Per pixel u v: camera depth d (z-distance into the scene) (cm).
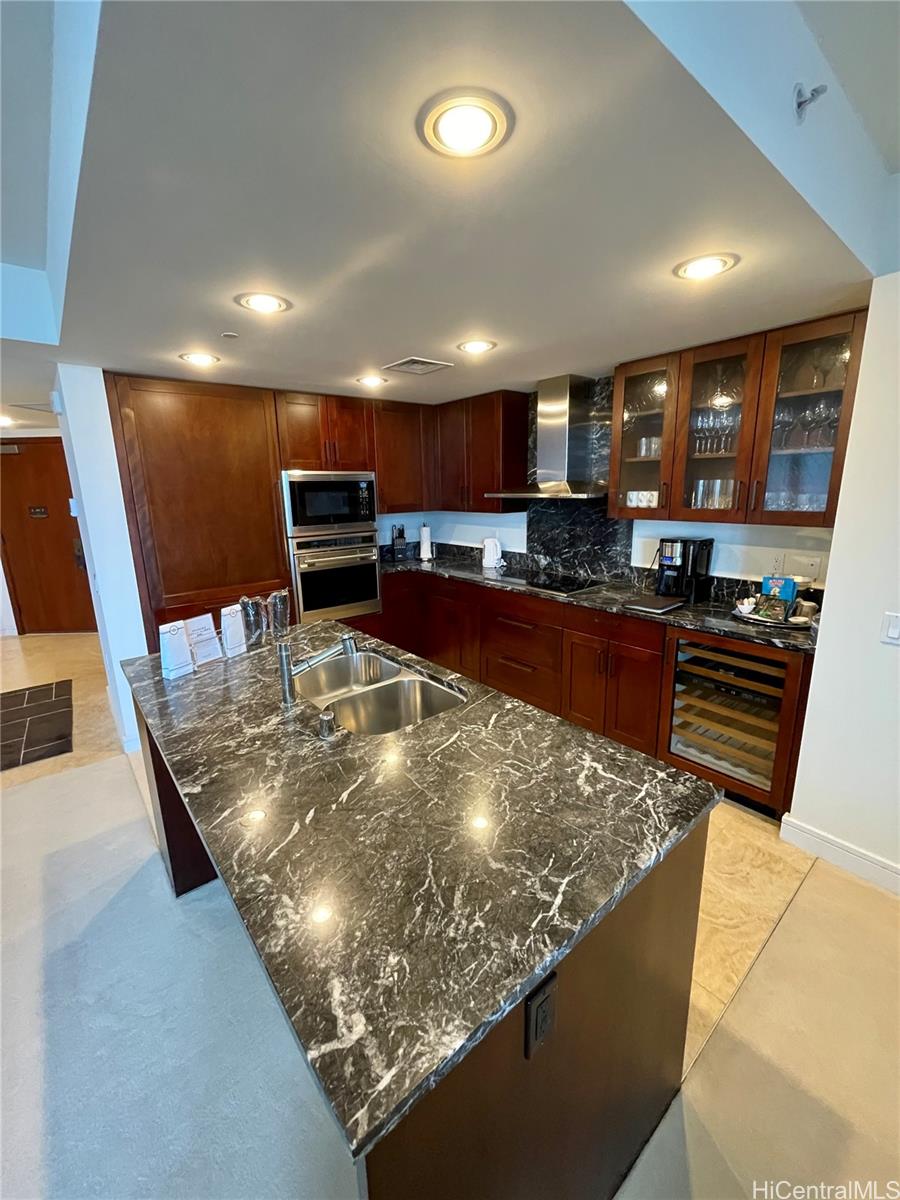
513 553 418
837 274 161
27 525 539
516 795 117
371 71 78
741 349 227
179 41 71
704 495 257
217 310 183
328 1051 64
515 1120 84
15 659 484
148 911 194
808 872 208
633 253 143
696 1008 156
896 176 157
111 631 295
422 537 468
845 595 194
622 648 281
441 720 155
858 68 118
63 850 227
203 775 128
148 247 134
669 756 268
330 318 194
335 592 383
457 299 176
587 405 330
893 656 186
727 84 88
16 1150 124
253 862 97
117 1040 148
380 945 79
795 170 111
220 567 328
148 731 182
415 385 337
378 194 112
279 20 69
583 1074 99
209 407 312
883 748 193
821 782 211
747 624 239
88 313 183
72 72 95
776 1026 151
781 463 227
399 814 111
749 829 234
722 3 85
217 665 206
